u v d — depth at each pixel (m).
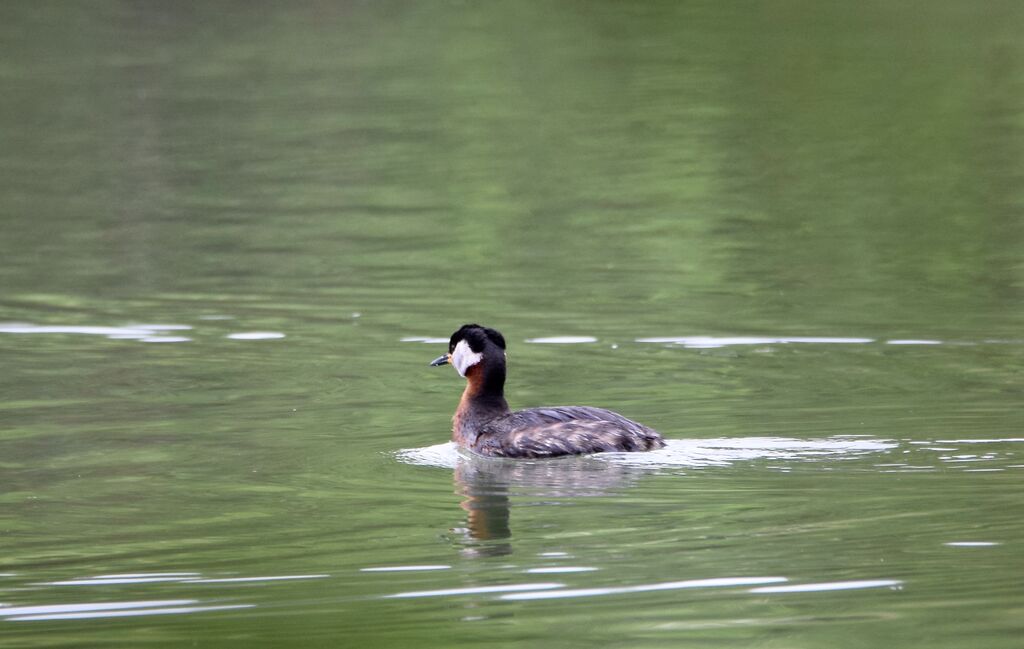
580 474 14.25
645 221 28.44
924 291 23.11
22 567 11.94
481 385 16.06
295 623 10.55
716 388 17.70
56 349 20.12
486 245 26.67
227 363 19.42
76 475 14.62
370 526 12.80
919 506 12.73
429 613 10.66
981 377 17.84
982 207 28.86
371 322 21.64
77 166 33.19
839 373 18.28
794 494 13.21
